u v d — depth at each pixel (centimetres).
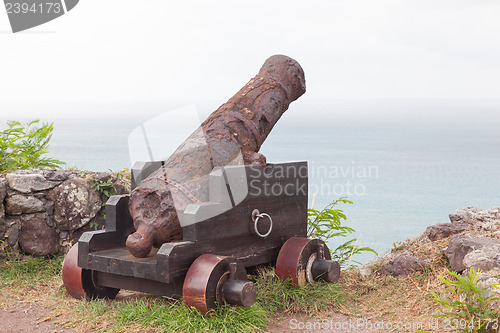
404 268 458
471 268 370
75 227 530
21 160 593
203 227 374
